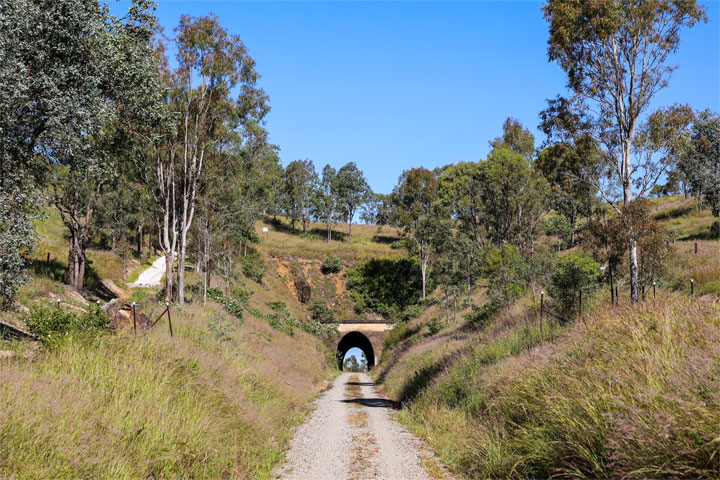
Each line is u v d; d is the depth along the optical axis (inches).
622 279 597.9
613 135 738.8
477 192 2233.0
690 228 1651.1
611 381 227.6
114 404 264.4
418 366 841.5
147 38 600.7
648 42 696.4
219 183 1118.4
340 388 1054.4
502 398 348.5
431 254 2374.5
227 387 429.7
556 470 220.7
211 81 1023.6
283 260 2721.5
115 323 496.4
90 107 486.6
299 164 3762.3
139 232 2161.7
